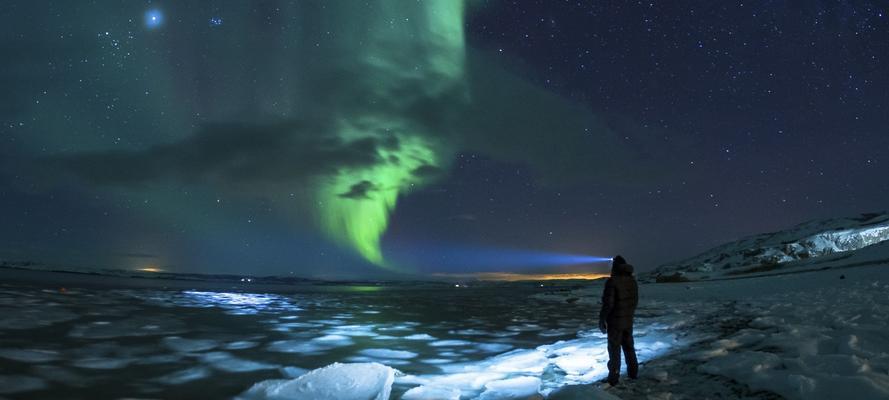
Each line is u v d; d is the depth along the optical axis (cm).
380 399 482
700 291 2162
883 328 607
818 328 697
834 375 420
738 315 1070
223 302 1616
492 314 1396
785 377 441
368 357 709
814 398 389
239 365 631
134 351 688
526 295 2669
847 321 716
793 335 646
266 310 1379
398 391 517
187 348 732
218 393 495
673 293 2184
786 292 1655
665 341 775
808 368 466
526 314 1402
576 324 1148
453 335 948
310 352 737
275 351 736
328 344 812
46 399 450
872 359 467
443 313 1417
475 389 531
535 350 752
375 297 2283
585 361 641
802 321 812
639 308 1503
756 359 525
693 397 444
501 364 648
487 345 830
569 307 1688
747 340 693
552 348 768
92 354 652
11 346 665
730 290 2067
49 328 837
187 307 1355
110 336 799
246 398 480
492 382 538
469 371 624
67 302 1267
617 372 497
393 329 1023
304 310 1430
